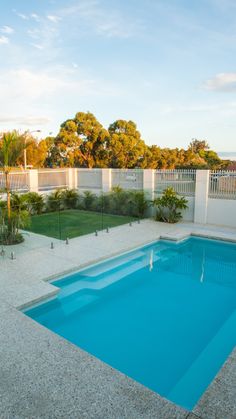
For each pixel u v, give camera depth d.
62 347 3.40
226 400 2.62
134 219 11.18
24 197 8.59
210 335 4.36
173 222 10.49
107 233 8.87
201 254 8.02
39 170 12.85
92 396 2.63
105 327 4.54
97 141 29.28
